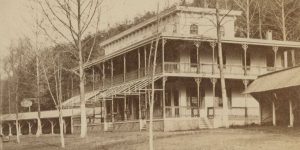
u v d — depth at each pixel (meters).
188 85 44.78
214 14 48.16
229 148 22.98
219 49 38.66
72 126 59.19
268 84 36.66
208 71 44.75
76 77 70.31
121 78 50.12
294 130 30.11
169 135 32.12
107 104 56.84
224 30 49.53
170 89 44.56
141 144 27.84
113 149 27.25
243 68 46.22
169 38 40.28
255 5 69.75
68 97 71.94
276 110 37.03
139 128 42.88
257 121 45.69
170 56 44.91
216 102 45.47
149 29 52.41
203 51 45.28
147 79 42.03
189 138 28.94
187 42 43.09
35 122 70.50
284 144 23.19
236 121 45.06
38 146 35.81
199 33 47.72
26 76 61.62
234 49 46.81
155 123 41.28
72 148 30.97
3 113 69.31
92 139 35.22
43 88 68.25
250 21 67.56
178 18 46.81
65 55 62.84
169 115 43.97
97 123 51.62
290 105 34.31
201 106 44.91
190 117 41.22
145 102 42.16
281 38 66.56
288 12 63.69
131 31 56.31
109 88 49.53
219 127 40.38
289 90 34.12
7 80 53.31
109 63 56.53
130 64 51.78
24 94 69.06
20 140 46.47
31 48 50.38
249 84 42.47
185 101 44.47
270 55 48.72
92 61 55.50
